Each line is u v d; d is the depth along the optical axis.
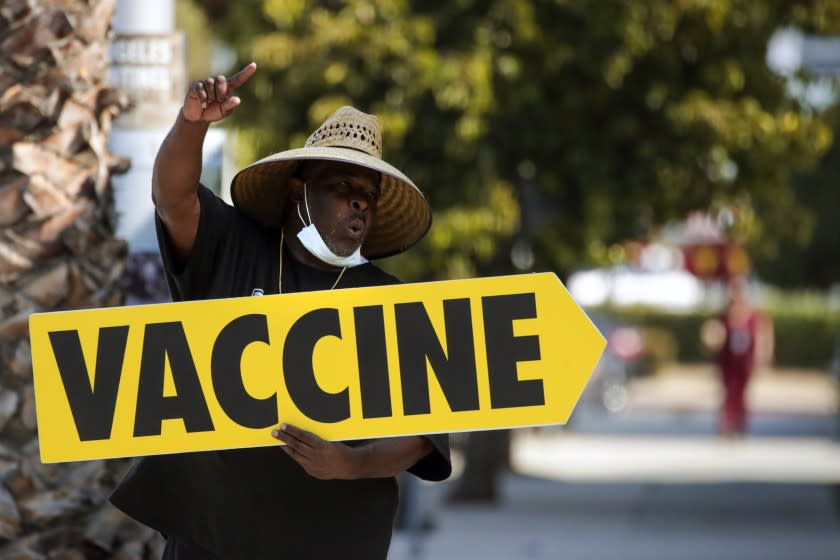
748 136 26.42
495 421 9.00
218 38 29.70
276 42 25.81
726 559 25.55
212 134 12.96
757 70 26.80
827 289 75.12
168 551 9.43
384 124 25.03
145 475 9.13
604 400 64.19
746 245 31.41
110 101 11.30
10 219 10.75
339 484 9.14
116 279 11.37
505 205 26.42
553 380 9.01
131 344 8.92
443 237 25.94
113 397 8.91
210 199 9.34
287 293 9.21
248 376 8.93
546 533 29.05
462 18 25.92
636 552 26.41
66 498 10.81
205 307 8.95
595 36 25.34
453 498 33.78
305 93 26.25
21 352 10.70
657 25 25.50
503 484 37.62
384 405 8.97
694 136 26.36
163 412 8.91
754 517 31.53
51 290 10.80
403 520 29.00
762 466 42.16
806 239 30.27
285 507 9.05
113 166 11.44
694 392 73.69
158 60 13.27
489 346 9.02
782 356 91.00
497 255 29.48
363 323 8.98
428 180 26.17
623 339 67.75
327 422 8.92
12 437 10.66
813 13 27.02
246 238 9.47
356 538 9.16
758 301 96.50
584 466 42.28
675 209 27.17
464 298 9.02
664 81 26.28
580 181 26.66
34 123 10.83
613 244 29.44
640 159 26.59
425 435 9.20
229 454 9.04
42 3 10.86
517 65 25.52
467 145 25.83
